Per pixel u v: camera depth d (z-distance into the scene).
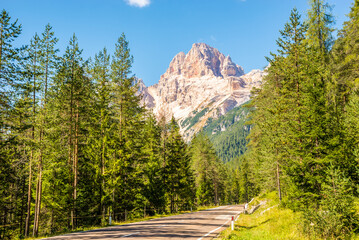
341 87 24.19
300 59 20.69
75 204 22.83
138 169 29.42
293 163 17.23
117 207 26.59
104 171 24.69
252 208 30.61
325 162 15.00
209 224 18.31
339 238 10.52
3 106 18.42
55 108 24.27
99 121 26.62
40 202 22.44
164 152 38.47
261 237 12.02
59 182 25.22
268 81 28.20
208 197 62.72
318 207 14.98
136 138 30.69
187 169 41.62
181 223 18.91
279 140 21.88
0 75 18.08
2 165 20.97
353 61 23.64
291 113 20.08
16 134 19.47
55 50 24.78
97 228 16.91
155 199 32.16
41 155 21.84
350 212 10.84
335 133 15.77
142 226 16.73
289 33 22.34
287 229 13.43
